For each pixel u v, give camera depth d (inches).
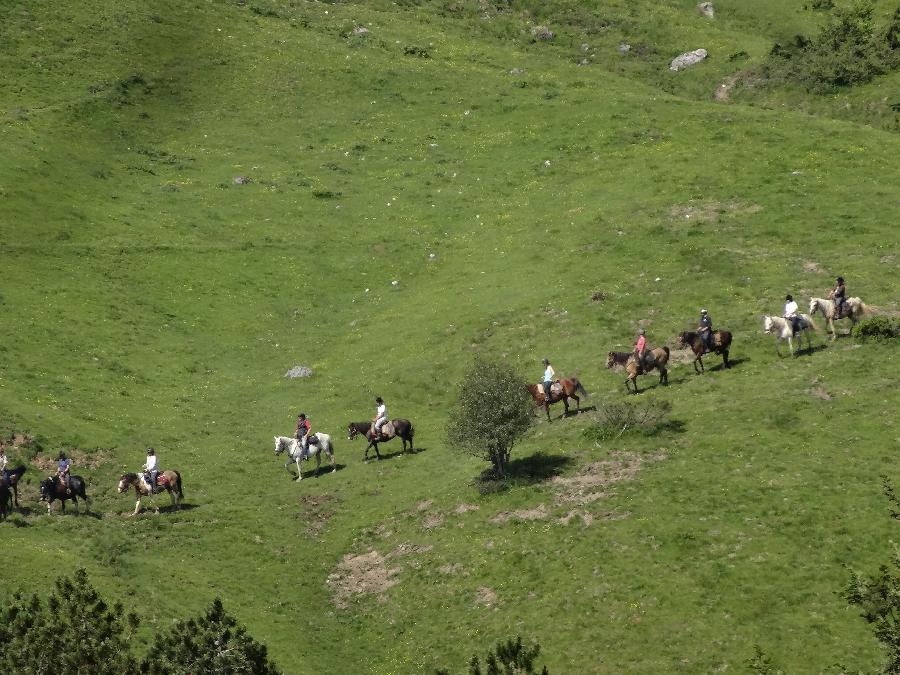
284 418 2199.8
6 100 3376.0
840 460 1544.0
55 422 2010.3
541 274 2600.9
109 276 2679.6
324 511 1815.9
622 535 1483.8
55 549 1533.0
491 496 1702.8
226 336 2559.1
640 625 1300.4
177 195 3137.3
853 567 1307.8
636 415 1806.1
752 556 1373.0
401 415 2160.4
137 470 1934.1
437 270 2802.7
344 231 3029.0
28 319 2410.2
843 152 2913.4
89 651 982.4
